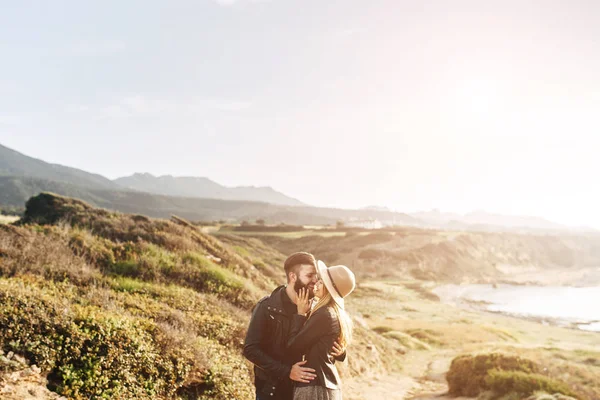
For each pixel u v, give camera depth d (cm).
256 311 359
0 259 1105
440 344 3738
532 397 1366
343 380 1580
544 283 15350
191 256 1719
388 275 12562
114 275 1341
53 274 1118
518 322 6469
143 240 1759
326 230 17900
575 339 4862
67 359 622
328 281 345
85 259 1388
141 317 899
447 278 13800
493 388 1492
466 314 7012
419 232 18962
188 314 1090
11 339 604
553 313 8275
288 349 339
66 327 659
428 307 7406
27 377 563
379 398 1466
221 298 1491
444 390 1783
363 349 2059
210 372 812
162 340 785
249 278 2056
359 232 17262
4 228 1334
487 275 15988
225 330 1067
